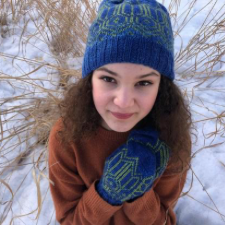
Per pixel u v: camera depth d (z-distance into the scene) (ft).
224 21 6.59
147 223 3.73
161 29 2.73
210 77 6.72
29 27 7.95
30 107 5.71
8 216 4.77
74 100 3.34
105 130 3.36
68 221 3.94
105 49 2.66
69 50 6.94
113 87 2.81
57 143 3.52
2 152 5.52
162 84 3.17
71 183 3.77
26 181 5.21
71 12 6.93
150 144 3.39
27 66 6.96
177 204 4.89
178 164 3.69
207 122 5.87
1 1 7.83
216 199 4.86
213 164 5.25
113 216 3.94
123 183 3.24
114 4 2.81
